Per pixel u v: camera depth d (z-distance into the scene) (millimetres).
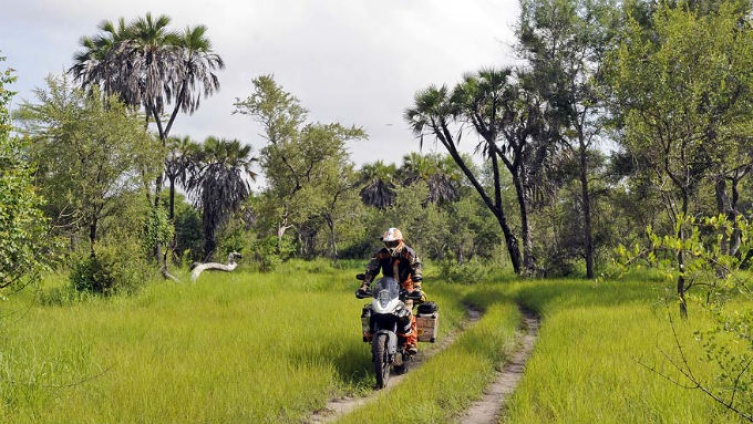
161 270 20969
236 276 22500
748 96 13445
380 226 49969
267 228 36875
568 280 26234
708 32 13234
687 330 10469
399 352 8836
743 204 29953
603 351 8953
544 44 29547
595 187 33750
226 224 44719
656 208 29984
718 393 5723
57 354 7957
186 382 6891
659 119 13477
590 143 28734
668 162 13734
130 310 13547
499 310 15820
